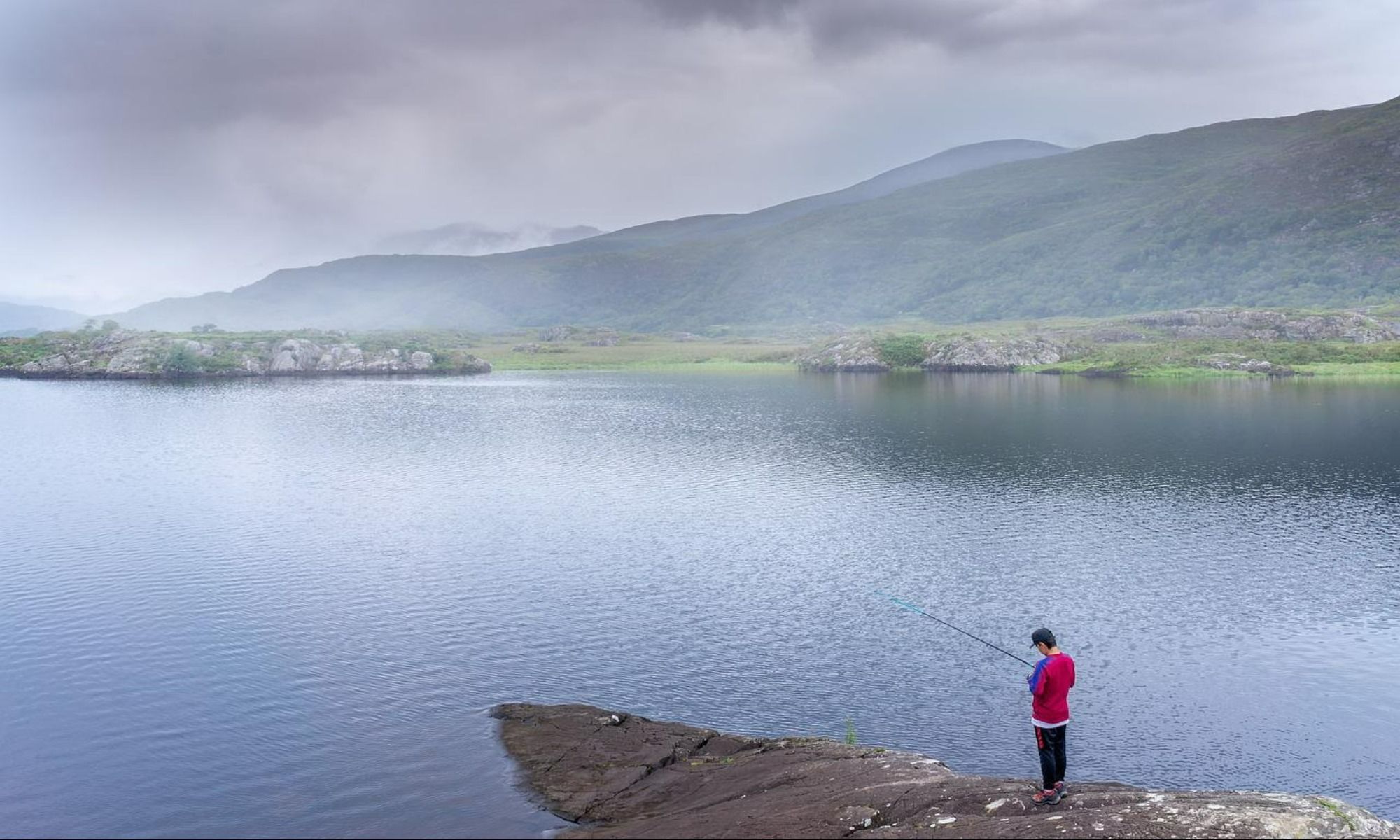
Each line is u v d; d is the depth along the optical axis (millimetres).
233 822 22531
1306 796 16969
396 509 64875
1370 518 60656
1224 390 150500
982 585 46562
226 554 51750
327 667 34500
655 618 41375
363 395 166000
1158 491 69938
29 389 175500
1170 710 32875
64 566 48875
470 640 38031
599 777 24000
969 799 18438
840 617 41719
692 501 67438
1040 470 79062
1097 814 16297
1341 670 36156
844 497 68688
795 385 186375
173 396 161000
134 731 28391
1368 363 182750
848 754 23500
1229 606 43344
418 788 23953
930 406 135000
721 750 25828
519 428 113812
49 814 23172
